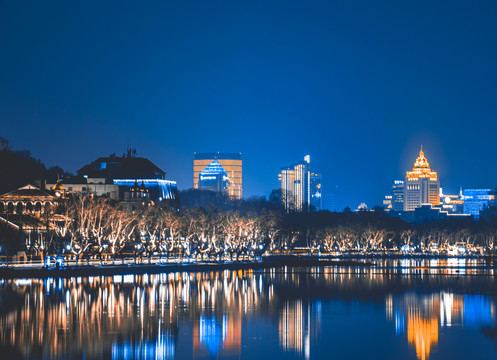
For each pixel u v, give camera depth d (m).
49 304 124.19
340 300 138.00
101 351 87.12
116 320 108.81
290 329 103.88
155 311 119.25
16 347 88.38
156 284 168.00
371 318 114.56
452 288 163.75
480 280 189.62
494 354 88.06
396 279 193.12
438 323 109.81
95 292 144.38
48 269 175.88
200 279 187.88
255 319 112.62
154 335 97.38
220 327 104.81
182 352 87.62
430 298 142.00
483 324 108.81
